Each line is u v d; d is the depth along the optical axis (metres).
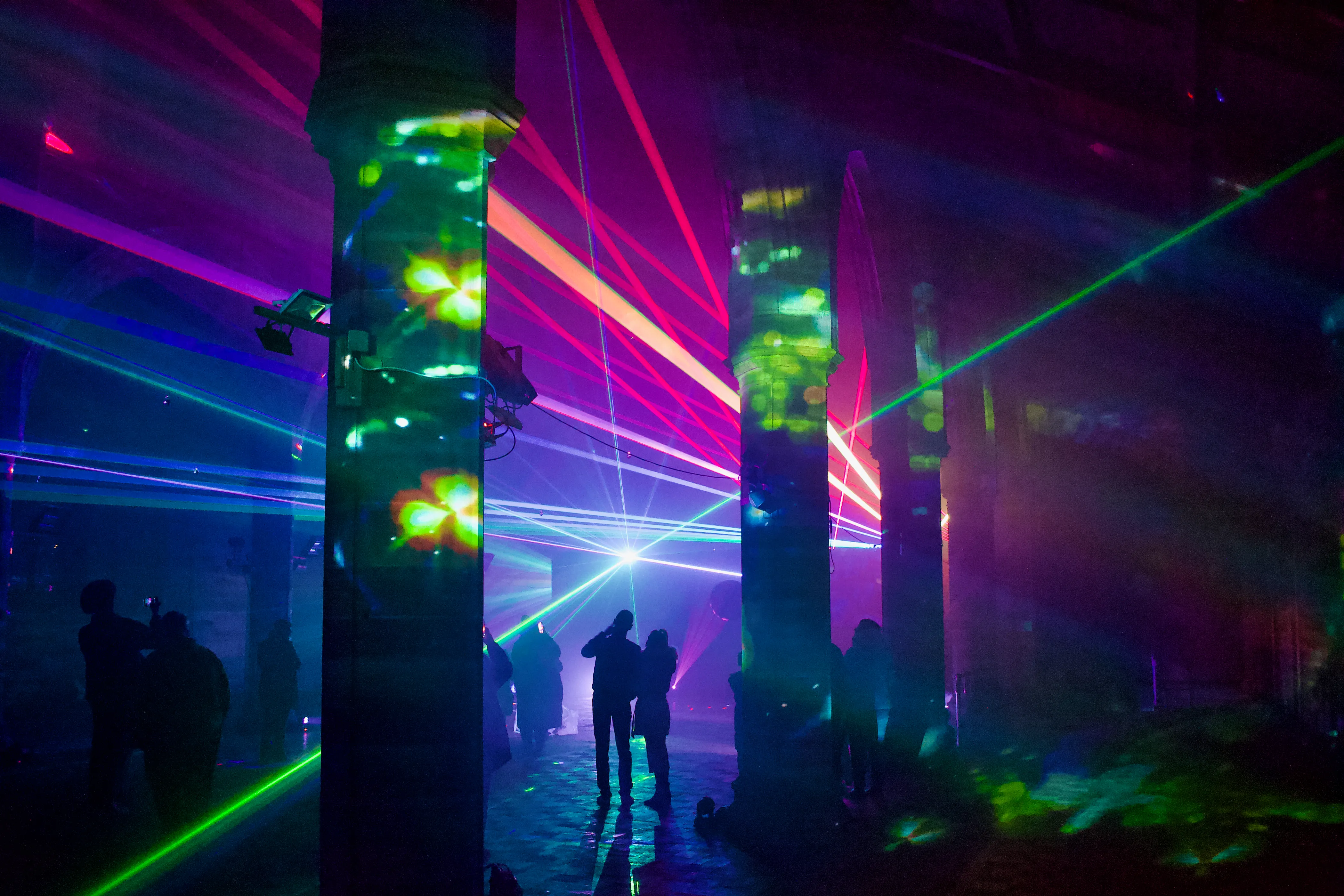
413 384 4.45
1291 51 10.34
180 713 6.71
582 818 8.55
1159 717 15.91
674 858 7.03
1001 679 15.83
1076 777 10.79
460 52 4.51
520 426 6.67
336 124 4.51
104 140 14.15
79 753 12.16
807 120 8.45
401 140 4.52
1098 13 10.56
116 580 15.83
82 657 15.07
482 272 4.62
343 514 4.39
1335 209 11.48
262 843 7.22
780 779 7.92
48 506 14.95
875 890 6.12
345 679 4.32
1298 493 14.23
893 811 8.84
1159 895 5.93
